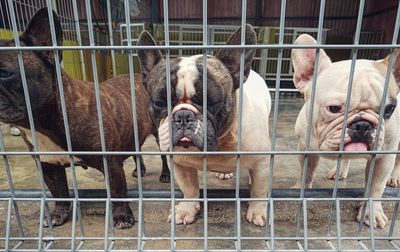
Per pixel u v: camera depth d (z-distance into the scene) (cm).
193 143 114
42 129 131
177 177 150
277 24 884
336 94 134
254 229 147
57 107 128
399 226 150
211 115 122
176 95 121
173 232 107
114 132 146
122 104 163
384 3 741
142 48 93
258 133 143
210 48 93
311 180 177
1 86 115
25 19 336
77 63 384
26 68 117
